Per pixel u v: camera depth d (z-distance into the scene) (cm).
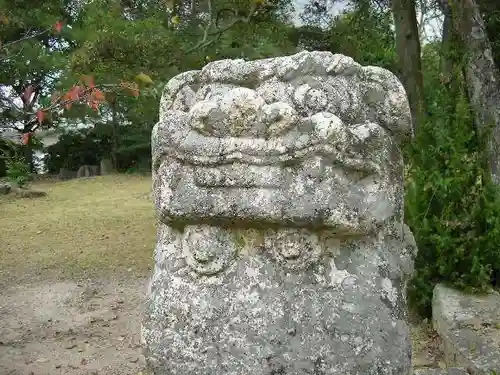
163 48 488
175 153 168
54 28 438
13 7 780
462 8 452
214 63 182
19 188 1100
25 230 779
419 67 590
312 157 159
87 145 1587
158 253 178
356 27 654
